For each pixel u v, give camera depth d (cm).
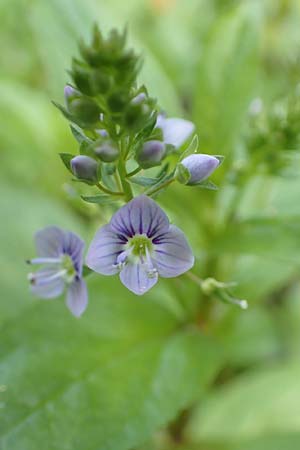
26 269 12
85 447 9
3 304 11
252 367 13
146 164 8
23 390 9
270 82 14
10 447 8
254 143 10
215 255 10
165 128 9
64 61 10
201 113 10
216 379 13
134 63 7
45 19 10
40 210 12
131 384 9
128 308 10
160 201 10
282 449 11
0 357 9
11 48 15
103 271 8
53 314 9
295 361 12
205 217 10
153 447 11
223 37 10
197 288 10
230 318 11
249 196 11
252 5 11
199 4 17
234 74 10
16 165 13
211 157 8
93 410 9
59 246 8
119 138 8
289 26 16
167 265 8
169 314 10
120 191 8
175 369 9
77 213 14
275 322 13
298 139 10
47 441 9
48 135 13
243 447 11
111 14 11
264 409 12
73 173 7
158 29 16
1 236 12
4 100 13
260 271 11
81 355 9
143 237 8
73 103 7
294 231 9
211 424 12
